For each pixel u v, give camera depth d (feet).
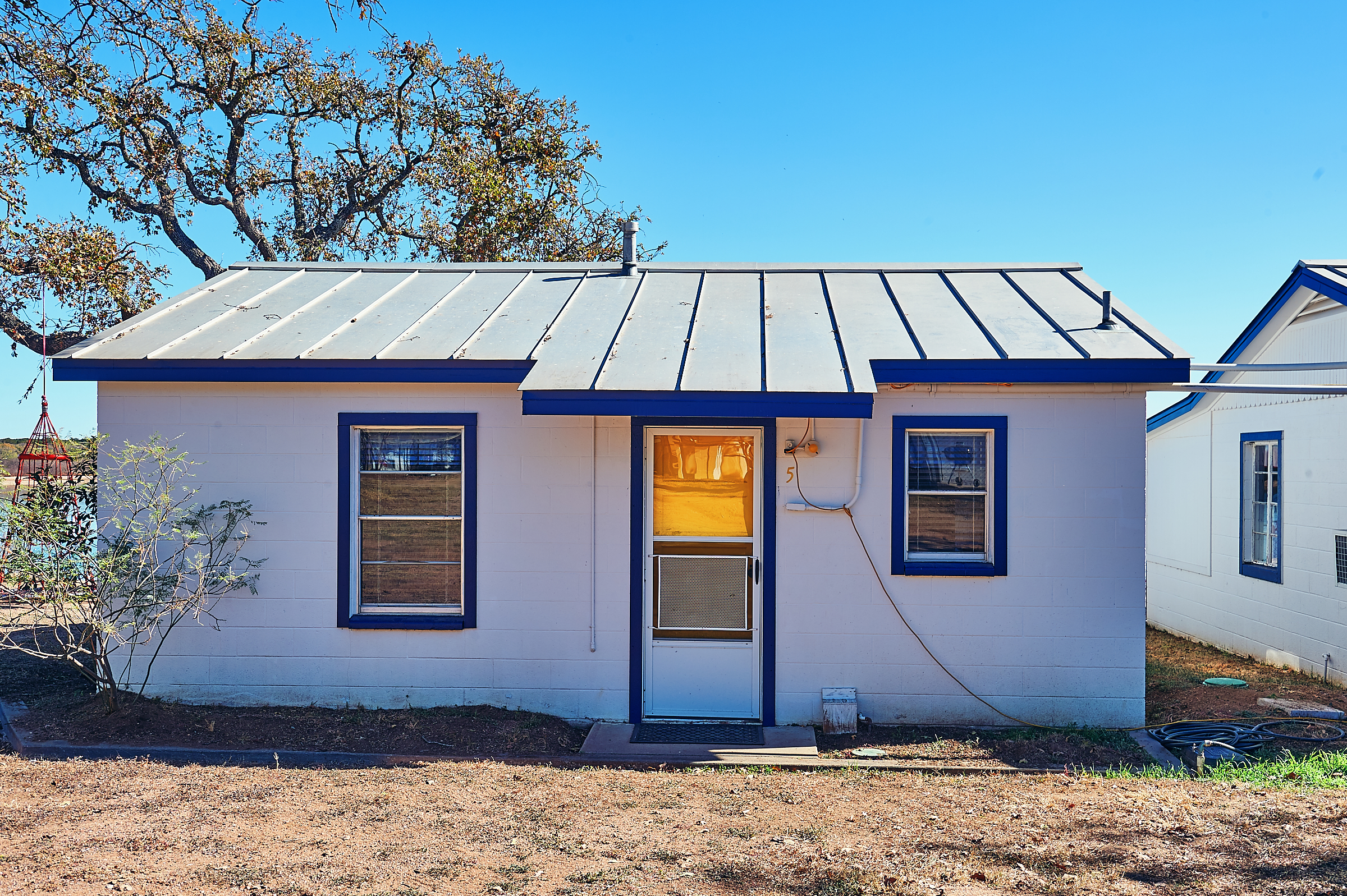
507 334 28.25
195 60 61.36
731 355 26.43
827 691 26.63
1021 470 26.35
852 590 26.78
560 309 30.48
